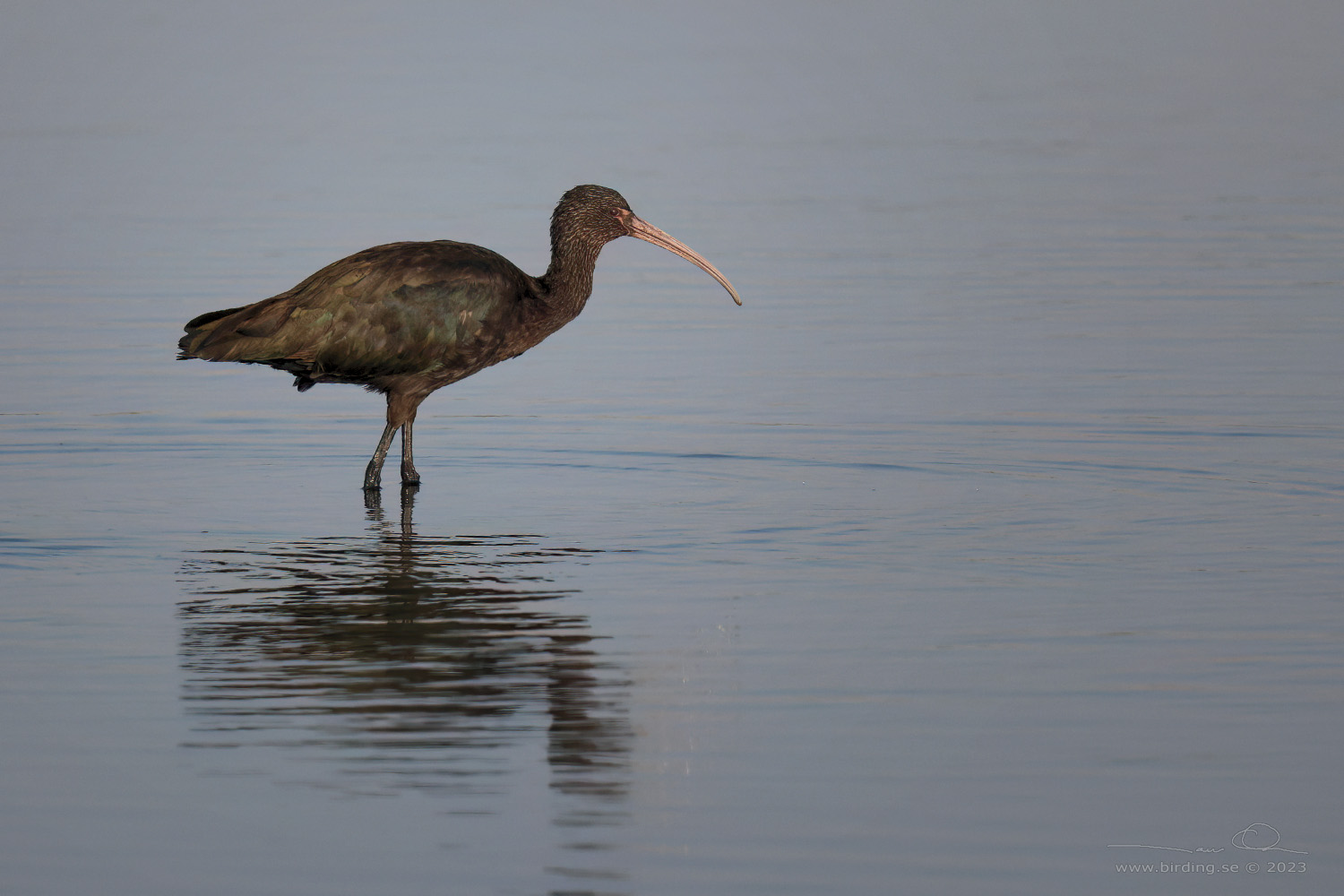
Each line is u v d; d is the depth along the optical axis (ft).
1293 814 28.19
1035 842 27.35
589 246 54.49
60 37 217.77
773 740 31.30
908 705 32.99
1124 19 248.52
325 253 93.45
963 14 261.03
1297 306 78.84
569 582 41.22
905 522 46.85
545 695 33.47
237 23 241.14
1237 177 119.03
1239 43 213.87
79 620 38.22
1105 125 145.89
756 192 115.34
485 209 106.52
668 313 82.28
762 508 48.67
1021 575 41.65
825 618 38.29
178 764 30.22
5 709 32.76
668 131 145.07
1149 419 59.21
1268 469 52.49
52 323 77.66
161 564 42.91
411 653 35.94
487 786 29.37
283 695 33.45
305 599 39.86
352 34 233.14
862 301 83.25
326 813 28.30
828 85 178.19
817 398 63.93
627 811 28.37
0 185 118.62
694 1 288.92
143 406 63.21
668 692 33.68
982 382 65.82
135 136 141.59
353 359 50.90
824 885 25.95
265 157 131.13
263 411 62.80
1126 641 36.58
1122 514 47.47
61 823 27.96
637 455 55.83
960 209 108.68
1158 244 95.86
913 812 28.37
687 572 42.16
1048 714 32.45
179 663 35.35
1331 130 140.05
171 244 97.19
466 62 201.87
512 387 67.15
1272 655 35.53
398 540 45.34
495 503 49.73
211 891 25.86
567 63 200.75
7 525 46.83
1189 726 31.81
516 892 25.73
